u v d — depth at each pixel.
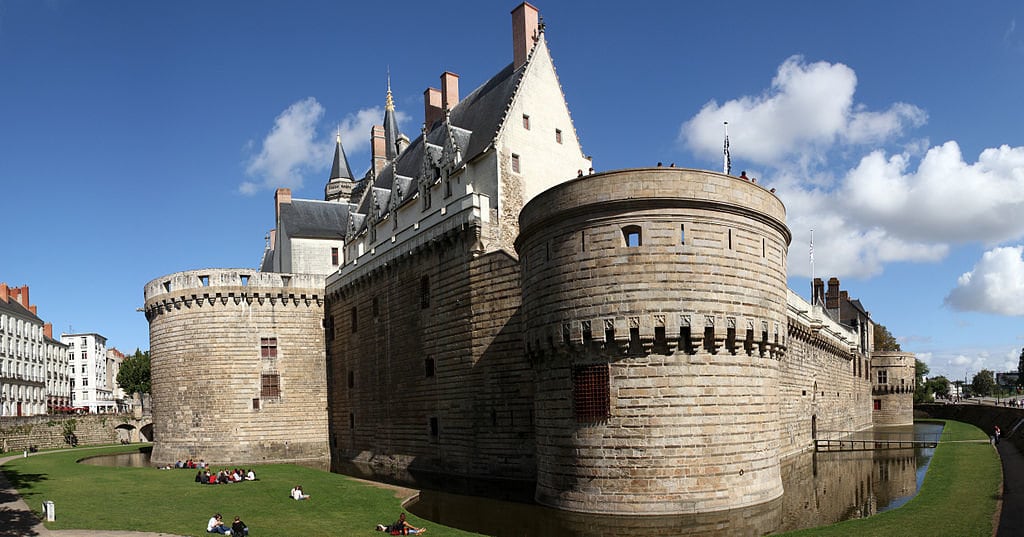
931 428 96.62
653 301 30.83
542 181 50.72
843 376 86.94
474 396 45.16
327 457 63.16
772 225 34.28
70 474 47.62
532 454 41.06
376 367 56.38
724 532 28.20
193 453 61.47
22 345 114.69
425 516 33.19
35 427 80.88
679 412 30.38
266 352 63.16
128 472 49.31
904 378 109.19
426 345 50.06
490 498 37.25
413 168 63.97
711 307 31.02
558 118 53.22
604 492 30.91
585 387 31.92
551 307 33.41
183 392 62.72
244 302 63.12
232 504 35.16
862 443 67.62
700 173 31.62
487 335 44.34
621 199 31.39
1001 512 27.77
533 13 54.69
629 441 30.62
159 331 65.62
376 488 40.81
